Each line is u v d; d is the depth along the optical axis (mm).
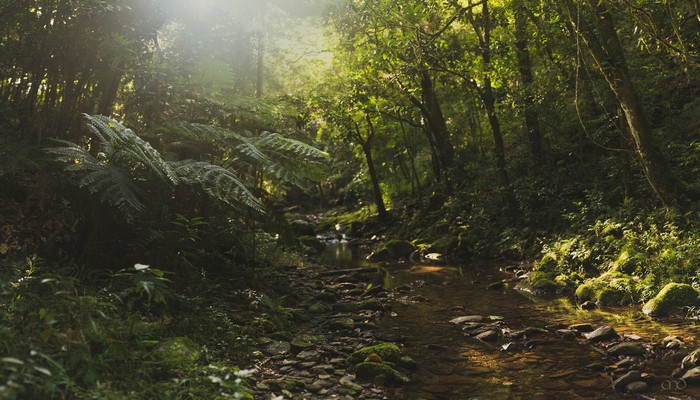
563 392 4336
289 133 9086
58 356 3250
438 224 15438
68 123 5949
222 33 7379
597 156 12484
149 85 6496
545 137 13531
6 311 3730
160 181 5598
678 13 8906
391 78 10906
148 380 3527
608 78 8719
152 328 4293
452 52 10953
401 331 6391
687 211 8602
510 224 13188
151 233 5570
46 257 5316
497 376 4754
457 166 15516
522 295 8547
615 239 9250
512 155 14234
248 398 3719
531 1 10562
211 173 5578
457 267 11953
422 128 16875
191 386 3576
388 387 4496
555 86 11352
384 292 8805
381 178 21328
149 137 6203
